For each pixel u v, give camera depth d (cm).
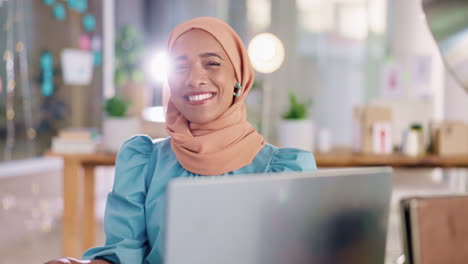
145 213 119
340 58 706
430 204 70
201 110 115
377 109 295
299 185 72
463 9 119
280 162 116
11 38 586
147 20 761
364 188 78
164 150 125
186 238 66
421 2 125
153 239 117
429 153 299
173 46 119
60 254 332
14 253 328
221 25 119
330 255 76
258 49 316
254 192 70
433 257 69
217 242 68
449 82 550
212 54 115
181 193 65
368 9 688
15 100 593
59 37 649
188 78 114
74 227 272
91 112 688
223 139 116
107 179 564
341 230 76
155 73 388
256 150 118
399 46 659
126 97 349
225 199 68
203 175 115
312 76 712
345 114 709
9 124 584
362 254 79
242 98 121
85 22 670
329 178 75
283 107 706
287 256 72
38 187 515
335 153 294
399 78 381
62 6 645
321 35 708
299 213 73
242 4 723
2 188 486
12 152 582
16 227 384
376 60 689
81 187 296
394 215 423
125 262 112
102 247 115
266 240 71
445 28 121
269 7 716
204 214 67
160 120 293
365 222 79
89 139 278
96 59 688
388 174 81
